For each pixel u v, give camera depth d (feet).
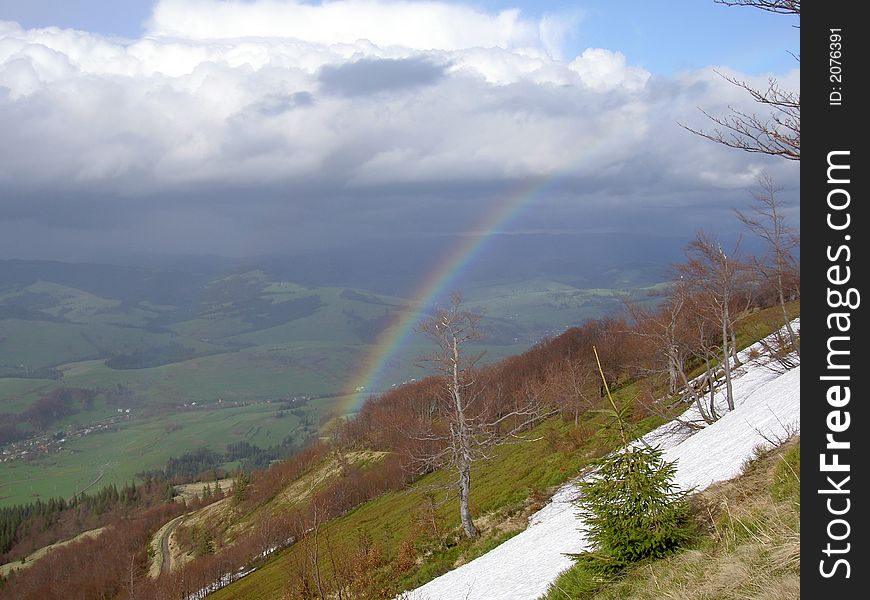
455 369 122.21
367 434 401.08
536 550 68.44
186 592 245.65
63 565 416.46
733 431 71.51
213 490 620.08
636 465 35.78
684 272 114.83
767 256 105.60
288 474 429.79
